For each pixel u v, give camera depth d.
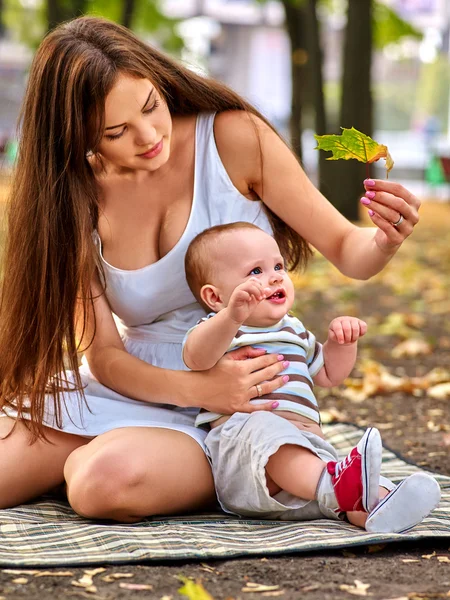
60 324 3.59
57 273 3.59
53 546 3.02
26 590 2.66
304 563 2.95
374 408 5.74
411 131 43.94
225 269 3.49
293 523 3.38
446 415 5.52
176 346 3.76
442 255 13.90
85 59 3.41
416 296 10.59
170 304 3.77
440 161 23.88
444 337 8.21
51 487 3.72
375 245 3.56
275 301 3.48
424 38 20.09
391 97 44.12
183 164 3.77
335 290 10.84
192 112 3.82
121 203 3.73
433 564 2.97
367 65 15.18
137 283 3.72
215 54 35.97
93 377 3.83
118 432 3.46
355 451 3.16
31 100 3.60
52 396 3.66
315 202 3.79
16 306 3.64
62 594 2.63
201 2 34.38
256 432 3.27
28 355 3.65
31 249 3.61
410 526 3.14
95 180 3.68
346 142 3.25
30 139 3.61
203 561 2.95
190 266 3.60
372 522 3.14
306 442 3.27
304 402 3.47
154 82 3.47
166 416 3.63
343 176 15.90
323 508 3.35
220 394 3.43
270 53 36.47
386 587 2.73
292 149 3.89
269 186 3.79
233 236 3.52
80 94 3.41
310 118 22.34
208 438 3.47
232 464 3.34
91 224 3.66
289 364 3.52
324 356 3.66
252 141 3.75
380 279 11.74
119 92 3.35
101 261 3.75
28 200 3.62
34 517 3.43
